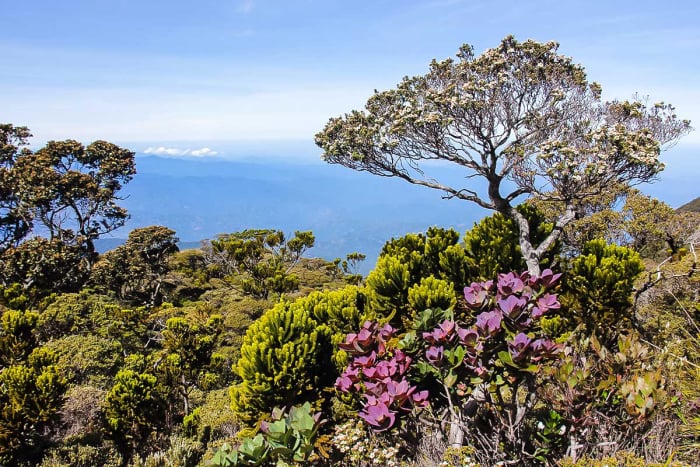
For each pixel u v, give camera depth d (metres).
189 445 7.81
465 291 3.13
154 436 8.52
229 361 12.54
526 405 2.94
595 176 5.73
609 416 2.76
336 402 5.24
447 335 2.92
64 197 32.56
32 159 34.41
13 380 7.46
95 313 14.30
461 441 3.29
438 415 3.94
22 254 25.73
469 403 3.66
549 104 6.69
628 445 2.57
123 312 14.40
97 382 10.56
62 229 33.09
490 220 7.05
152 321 15.86
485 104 6.36
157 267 28.27
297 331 5.18
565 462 2.43
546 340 2.63
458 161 6.95
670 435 2.49
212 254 27.19
